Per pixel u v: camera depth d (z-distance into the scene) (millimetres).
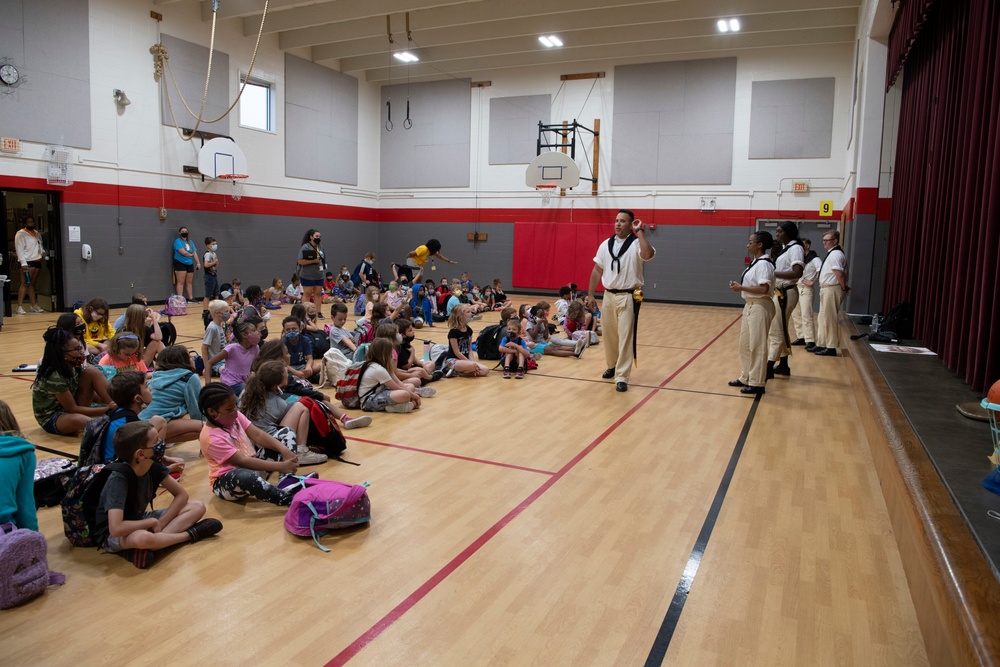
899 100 8766
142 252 12805
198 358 6215
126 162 12352
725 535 3178
